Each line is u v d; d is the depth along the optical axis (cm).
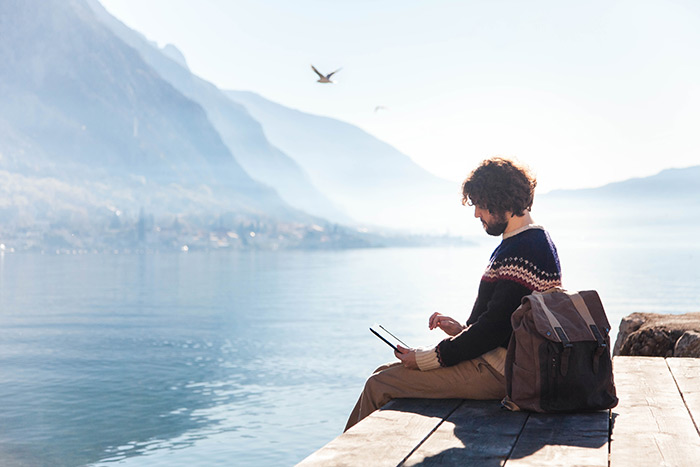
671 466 274
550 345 346
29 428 3341
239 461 2642
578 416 354
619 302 9894
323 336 6850
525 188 367
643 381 464
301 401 3788
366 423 343
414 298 11469
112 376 4906
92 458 2784
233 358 5578
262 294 12562
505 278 362
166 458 2736
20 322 8519
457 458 286
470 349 366
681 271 17250
